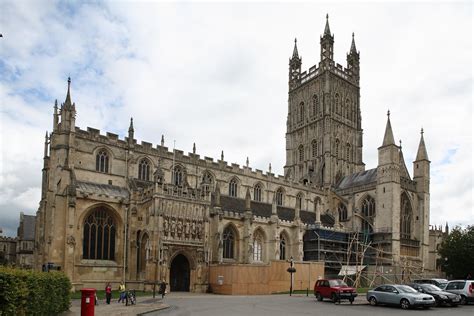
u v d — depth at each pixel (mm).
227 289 72312
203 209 79750
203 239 78562
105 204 75875
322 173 132750
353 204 118750
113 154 85250
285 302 54156
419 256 115562
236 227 89688
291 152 146375
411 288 50844
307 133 140750
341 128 137250
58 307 35469
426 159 121562
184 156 97000
